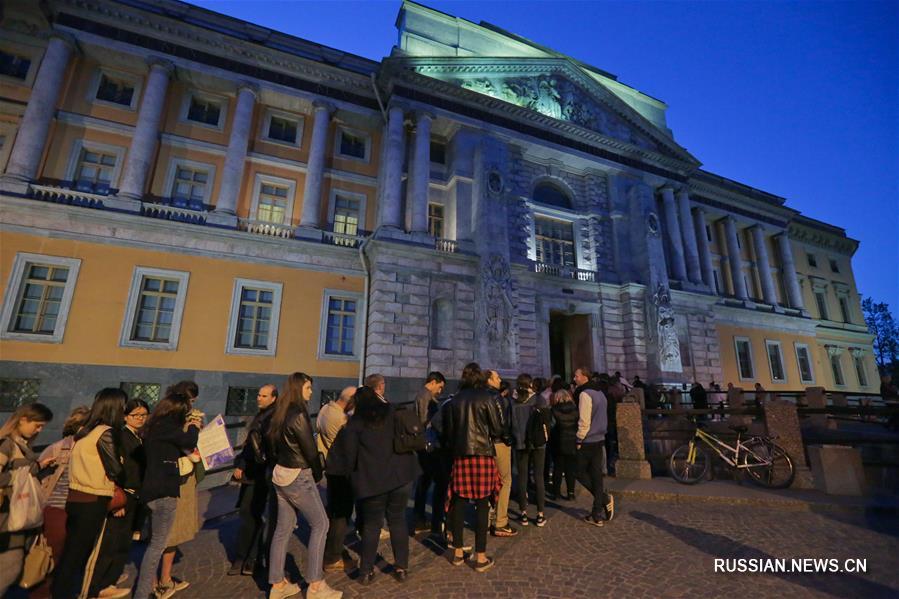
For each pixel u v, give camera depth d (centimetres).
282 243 1919
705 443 966
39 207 1592
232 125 2056
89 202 1738
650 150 2930
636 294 2541
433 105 2308
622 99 3098
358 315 2003
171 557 496
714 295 2831
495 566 547
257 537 550
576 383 871
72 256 1617
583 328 2530
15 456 414
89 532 423
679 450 952
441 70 2397
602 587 488
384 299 1927
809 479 871
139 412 489
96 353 1571
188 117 2059
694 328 2747
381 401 527
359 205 2277
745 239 3662
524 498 711
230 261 1845
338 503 557
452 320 2045
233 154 1984
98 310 1606
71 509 420
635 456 990
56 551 432
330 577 523
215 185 2031
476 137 2408
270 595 469
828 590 475
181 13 2025
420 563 562
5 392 1458
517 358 2066
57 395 1496
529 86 2645
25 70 1862
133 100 1981
